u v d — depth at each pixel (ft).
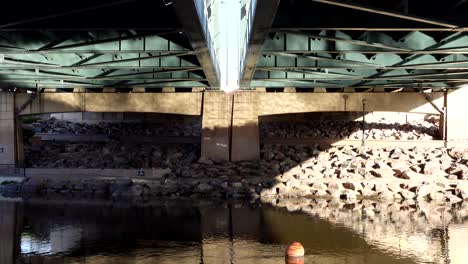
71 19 79.92
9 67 116.88
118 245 89.15
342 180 153.48
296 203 136.56
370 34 94.94
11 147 173.88
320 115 207.92
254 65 113.80
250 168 163.73
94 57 117.39
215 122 171.22
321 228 102.83
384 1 73.51
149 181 155.74
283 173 160.66
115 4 68.39
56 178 162.71
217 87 169.58
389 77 135.95
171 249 86.69
